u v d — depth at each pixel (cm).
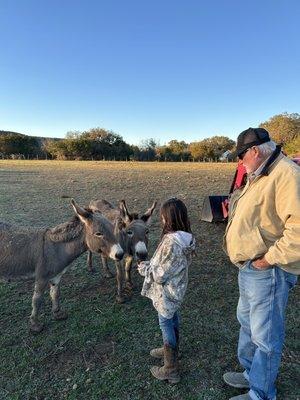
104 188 1466
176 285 291
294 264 236
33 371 338
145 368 338
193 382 319
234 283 524
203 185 1538
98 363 348
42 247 398
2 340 388
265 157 245
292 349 363
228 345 372
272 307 250
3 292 496
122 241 461
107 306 460
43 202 1145
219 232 785
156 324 414
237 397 283
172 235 287
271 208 238
